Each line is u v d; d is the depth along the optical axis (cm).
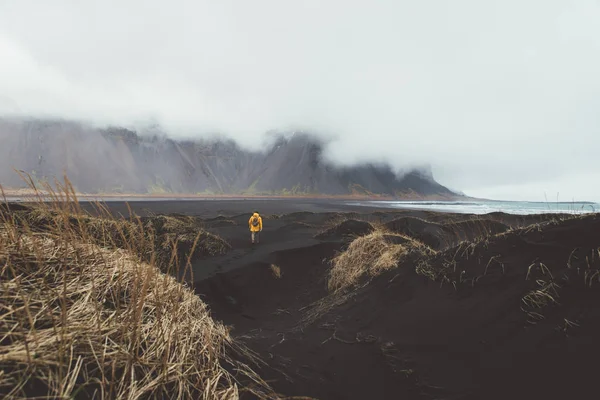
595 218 368
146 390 157
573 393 201
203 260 926
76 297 194
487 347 282
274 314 602
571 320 260
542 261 351
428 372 281
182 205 5700
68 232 237
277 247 1148
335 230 1430
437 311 372
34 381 128
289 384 263
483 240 474
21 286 176
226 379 218
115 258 261
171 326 211
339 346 363
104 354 155
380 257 668
